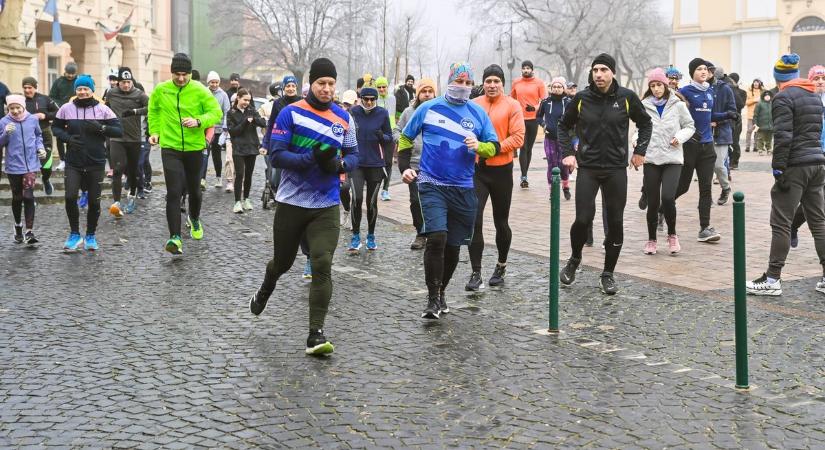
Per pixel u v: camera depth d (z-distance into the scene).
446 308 7.60
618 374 5.88
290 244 6.66
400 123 12.20
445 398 5.41
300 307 7.82
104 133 10.57
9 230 12.11
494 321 7.33
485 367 6.04
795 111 8.19
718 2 62.00
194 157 10.63
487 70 8.30
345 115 6.63
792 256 10.21
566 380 5.76
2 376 5.83
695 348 6.51
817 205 8.40
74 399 5.39
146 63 42.81
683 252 10.55
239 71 63.56
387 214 14.15
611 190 8.31
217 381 5.74
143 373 5.90
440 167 7.38
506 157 8.38
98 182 10.70
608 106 8.26
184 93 10.43
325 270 6.37
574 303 7.96
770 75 60.44
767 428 4.91
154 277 9.13
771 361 6.19
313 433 4.84
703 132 10.98
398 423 4.99
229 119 14.09
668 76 11.84
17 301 8.01
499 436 4.79
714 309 7.72
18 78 19.53
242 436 4.79
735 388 5.60
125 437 4.77
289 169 6.49
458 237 7.54
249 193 15.41
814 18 59.53
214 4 58.16
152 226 12.61
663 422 5.00
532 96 17.22
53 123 10.55
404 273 9.44
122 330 7.02
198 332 6.96
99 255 10.37
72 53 39.06
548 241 11.40
